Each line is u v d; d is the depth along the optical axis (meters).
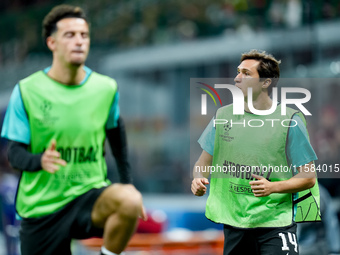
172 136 43.59
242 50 40.19
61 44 13.83
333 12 36.03
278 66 14.71
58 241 13.82
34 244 13.98
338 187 28.95
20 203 14.08
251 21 42.44
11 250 31.88
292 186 13.84
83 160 13.95
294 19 39.25
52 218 13.77
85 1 50.16
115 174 42.16
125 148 14.88
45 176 13.75
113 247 13.26
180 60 44.25
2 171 33.56
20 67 52.09
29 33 52.81
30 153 13.35
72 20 13.87
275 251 14.16
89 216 13.57
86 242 22.89
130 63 47.31
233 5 43.50
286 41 36.81
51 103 13.92
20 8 54.81
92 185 13.95
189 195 38.06
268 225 14.33
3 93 52.41
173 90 44.53
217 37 43.09
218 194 14.80
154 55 45.91
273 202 14.41
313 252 21.09
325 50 35.72
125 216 13.08
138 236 26.73
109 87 14.30
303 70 33.88
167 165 42.72
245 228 14.42
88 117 14.00
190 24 46.19
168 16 47.12
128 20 48.69
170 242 23.72
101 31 49.56
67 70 13.95
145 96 46.28
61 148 13.88
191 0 45.97
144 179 42.12
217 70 42.16
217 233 26.88
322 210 21.22
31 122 13.92
